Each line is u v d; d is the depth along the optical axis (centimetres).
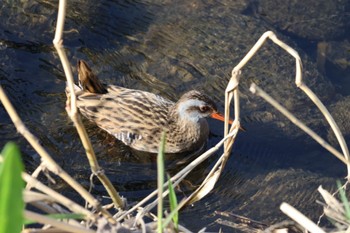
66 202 652
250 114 1373
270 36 774
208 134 1346
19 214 486
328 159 1297
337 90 1484
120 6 1558
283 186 1215
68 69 724
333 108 1423
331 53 1571
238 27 1570
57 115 1301
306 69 1487
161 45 1494
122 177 1212
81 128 754
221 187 1202
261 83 1443
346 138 1355
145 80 1418
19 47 1413
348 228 749
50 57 1412
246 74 1461
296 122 745
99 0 1553
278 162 1279
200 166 1262
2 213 479
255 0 1652
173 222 756
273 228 820
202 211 1129
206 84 1429
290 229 822
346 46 1596
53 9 1498
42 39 1445
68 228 610
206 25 1562
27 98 1322
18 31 1443
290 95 1424
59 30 704
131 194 1166
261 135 1331
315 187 1215
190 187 1201
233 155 1285
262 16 1625
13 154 460
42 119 1285
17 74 1362
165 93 1402
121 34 1498
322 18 1631
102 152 1270
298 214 689
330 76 1520
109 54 1452
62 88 1361
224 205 1152
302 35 1603
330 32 1612
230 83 825
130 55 1459
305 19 1625
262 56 1505
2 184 468
